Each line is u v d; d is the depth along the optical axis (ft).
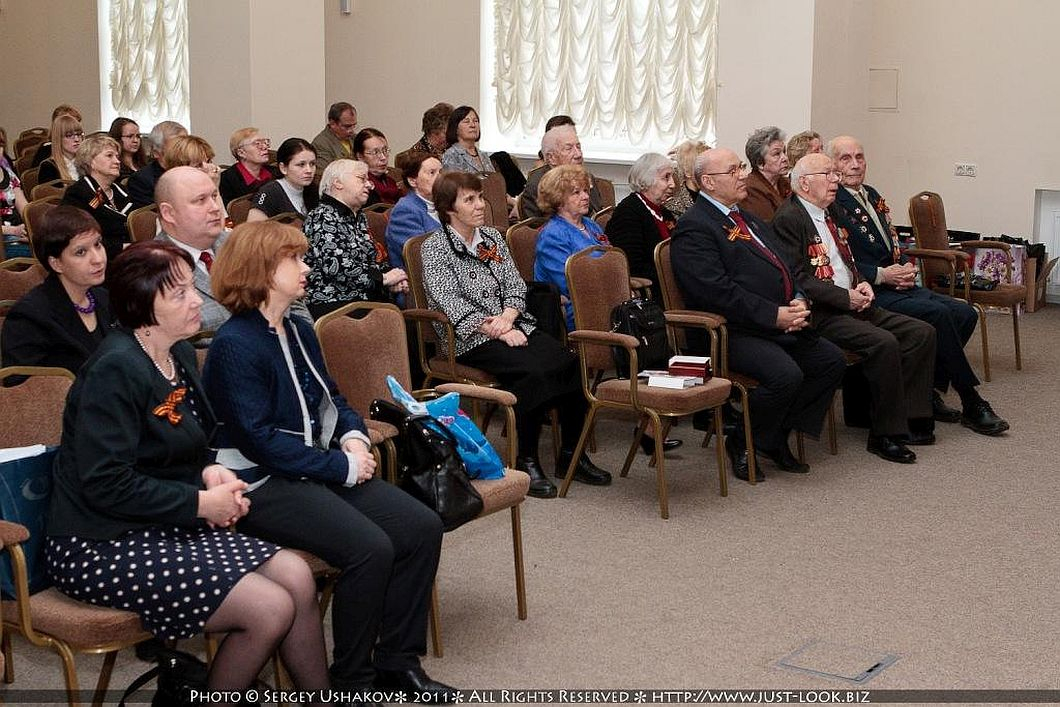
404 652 9.39
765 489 14.71
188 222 11.94
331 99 36.32
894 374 15.94
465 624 10.77
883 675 9.82
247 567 8.23
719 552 12.57
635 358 13.65
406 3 34.22
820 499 14.35
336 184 15.26
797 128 25.95
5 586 8.00
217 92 27.96
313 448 9.25
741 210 15.99
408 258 15.11
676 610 11.10
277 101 27.84
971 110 26.78
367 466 9.45
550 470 15.37
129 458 8.07
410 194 17.39
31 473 8.25
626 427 17.37
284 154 18.39
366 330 11.28
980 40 26.43
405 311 14.69
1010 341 23.36
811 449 16.58
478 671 9.86
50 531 8.16
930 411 16.62
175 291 8.33
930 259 20.51
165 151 18.02
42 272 13.32
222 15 27.61
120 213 18.60
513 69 32.40
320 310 14.97
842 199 18.38
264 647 8.09
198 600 8.02
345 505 9.14
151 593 7.97
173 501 8.14
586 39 31.01
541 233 16.19
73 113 25.48
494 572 11.98
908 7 27.20
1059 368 21.20
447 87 33.76
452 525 9.82
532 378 14.12
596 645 10.36
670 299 15.55
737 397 15.43
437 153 25.62
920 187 27.71
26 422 8.86
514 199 24.18
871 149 28.12
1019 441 16.94
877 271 17.99
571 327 16.01
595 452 16.16
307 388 9.50
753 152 19.12
